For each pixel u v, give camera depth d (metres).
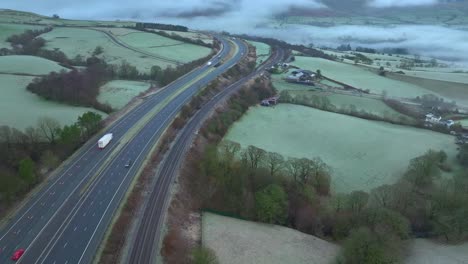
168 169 177.38
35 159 176.50
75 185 160.38
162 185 164.62
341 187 182.75
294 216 157.25
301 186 167.75
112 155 186.62
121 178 167.25
